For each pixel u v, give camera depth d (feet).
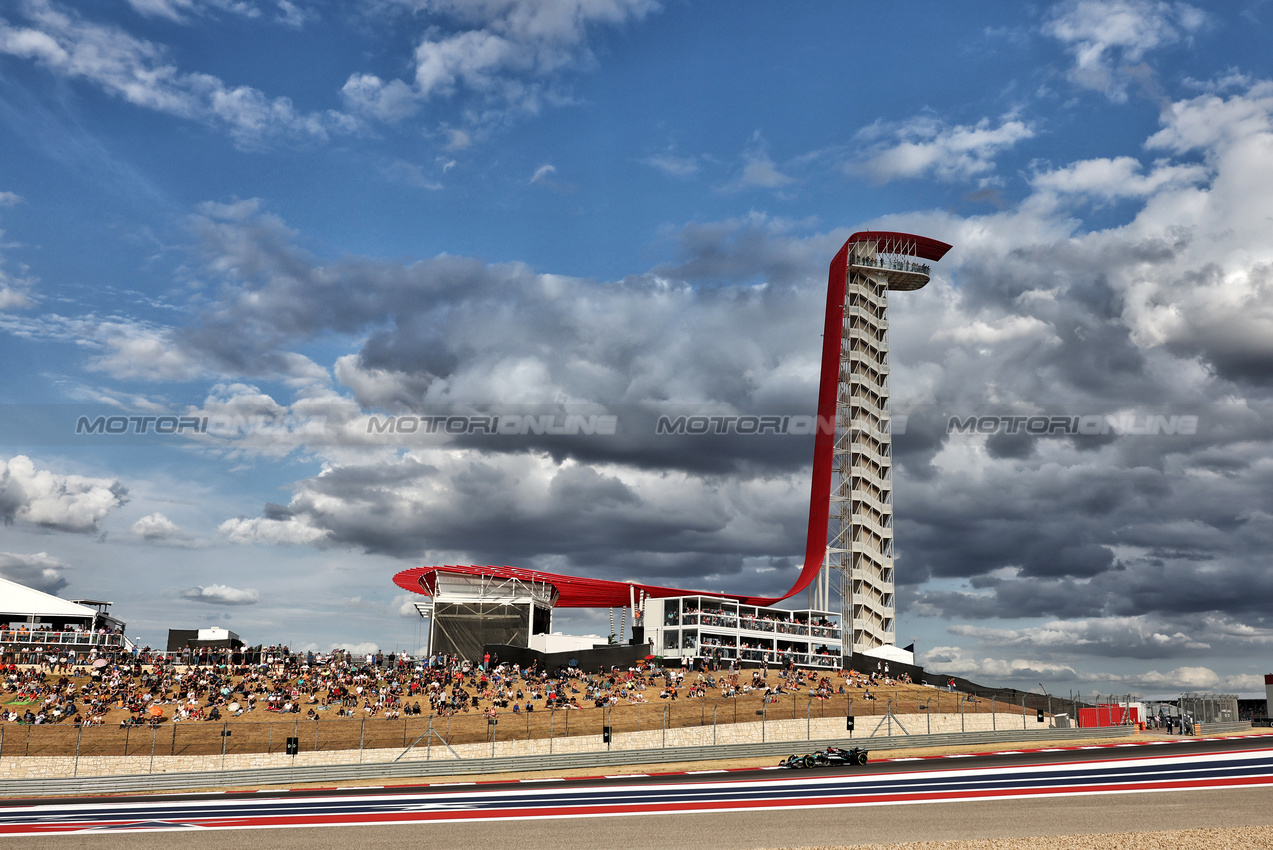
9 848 108.06
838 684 305.53
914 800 138.41
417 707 248.11
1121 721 279.69
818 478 394.93
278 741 217.77
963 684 311.27
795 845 104.22
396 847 106.93
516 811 137.59
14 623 315.37
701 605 345.10
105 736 212.23
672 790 161.38
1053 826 112.06
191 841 111.86
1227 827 107.14
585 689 276.82
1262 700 366.02
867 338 410.31
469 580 348.59
